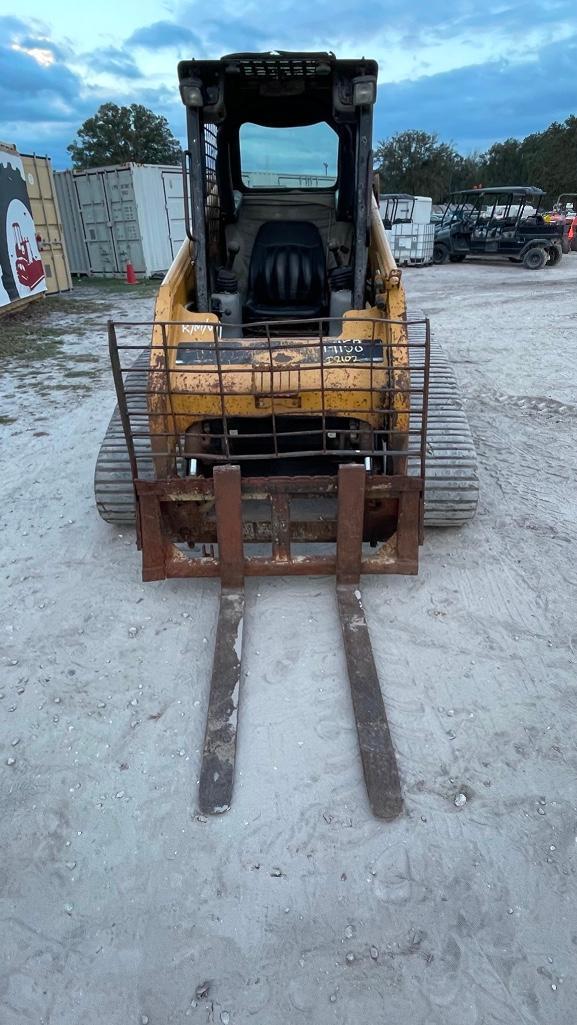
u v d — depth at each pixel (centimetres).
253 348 311
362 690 283
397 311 335
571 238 2297
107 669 308
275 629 329
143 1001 189
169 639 326
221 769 251
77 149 5100
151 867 223
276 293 454
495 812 238
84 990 192
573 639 320
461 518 386
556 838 229
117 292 1491
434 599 350
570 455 531
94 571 381
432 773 254
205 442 378
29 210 1259
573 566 378
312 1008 186
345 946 200
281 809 241
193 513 347
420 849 226
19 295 1188
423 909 209
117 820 239
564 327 1033
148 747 267
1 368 839
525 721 275
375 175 478
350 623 321
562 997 188
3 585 370
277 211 473
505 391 697
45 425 619
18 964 199
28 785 252
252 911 210
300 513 407
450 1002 187
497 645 317
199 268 381
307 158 454
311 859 224
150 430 334
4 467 524
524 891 213
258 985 192
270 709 283
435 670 302
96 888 218
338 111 370
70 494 473
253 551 392
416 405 410
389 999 188
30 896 217
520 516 432
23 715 283
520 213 1925
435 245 2091
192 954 199
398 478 324
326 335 421
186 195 371
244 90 401
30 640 327
